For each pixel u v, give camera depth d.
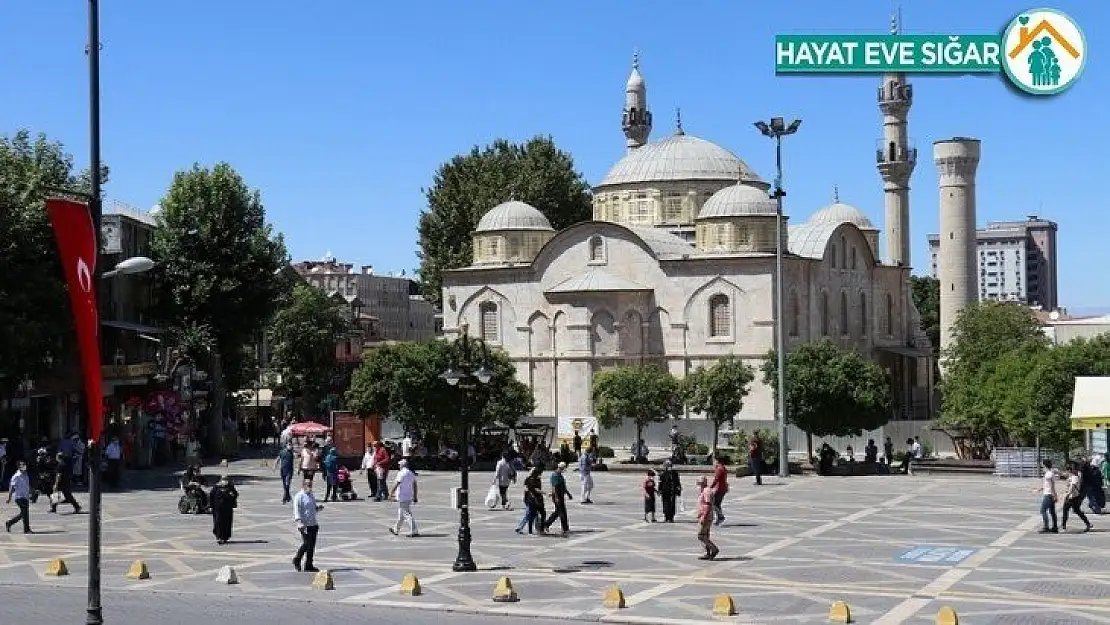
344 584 31.89
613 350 98.75
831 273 106.12
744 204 98.88
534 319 104.19
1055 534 40.28
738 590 30.47
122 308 80.94
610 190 115.75
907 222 121.69
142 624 26.73
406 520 41.47
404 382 71.75
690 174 112.44
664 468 45.22
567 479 64.62
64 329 59.59
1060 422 66.12
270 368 124.75
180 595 30.45
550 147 132.62
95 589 23.50
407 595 30.25
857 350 107.19
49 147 71.19
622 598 28.62
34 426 68.81
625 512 48.12
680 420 88.75
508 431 78.25
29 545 38.81
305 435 71.25
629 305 99.06
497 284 106.06
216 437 85.75
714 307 97.75
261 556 36.56
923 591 30.00
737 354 96.25
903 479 64.06
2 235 57.00
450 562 35.44
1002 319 105.06
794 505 49.84
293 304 117.19
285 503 51.50
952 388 85.94
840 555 35.97
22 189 60.59
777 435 77.69
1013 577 31.91
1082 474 44.50
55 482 48.41
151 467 72.56
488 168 130.00
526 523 41.72
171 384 75.50
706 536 35.50
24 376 59.09
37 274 58.22
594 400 79.31
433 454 73.31
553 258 103.50
